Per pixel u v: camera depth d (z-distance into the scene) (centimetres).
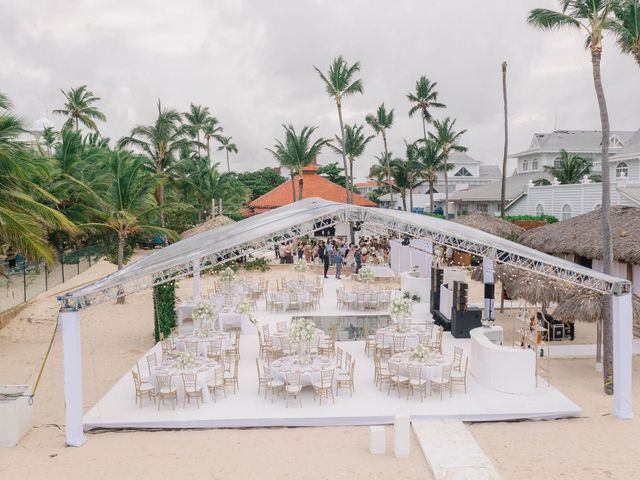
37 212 1769
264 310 2106
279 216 1437
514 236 2734
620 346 1081
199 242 1338
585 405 1170
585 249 1827
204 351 1372
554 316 1395
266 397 1169
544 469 848
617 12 1377
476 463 870
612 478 814
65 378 970
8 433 977
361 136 5075
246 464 881
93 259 3356
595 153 5519
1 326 1972
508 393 1178
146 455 922
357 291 2142
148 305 2403
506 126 3656
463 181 7394
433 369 1153
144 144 4372
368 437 999
